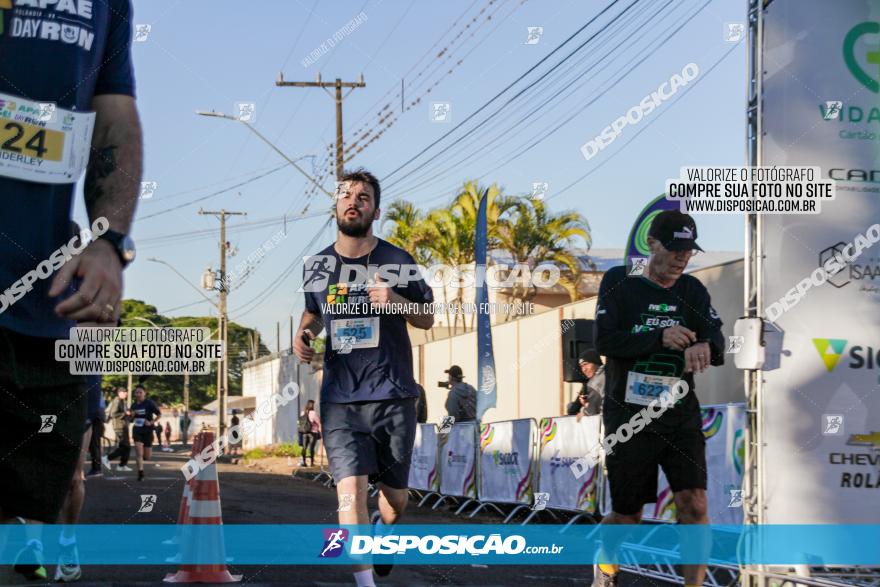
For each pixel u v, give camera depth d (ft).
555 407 46.34
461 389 37.35
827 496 15.67
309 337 16.43
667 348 14.90
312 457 61.62
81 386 6.20
